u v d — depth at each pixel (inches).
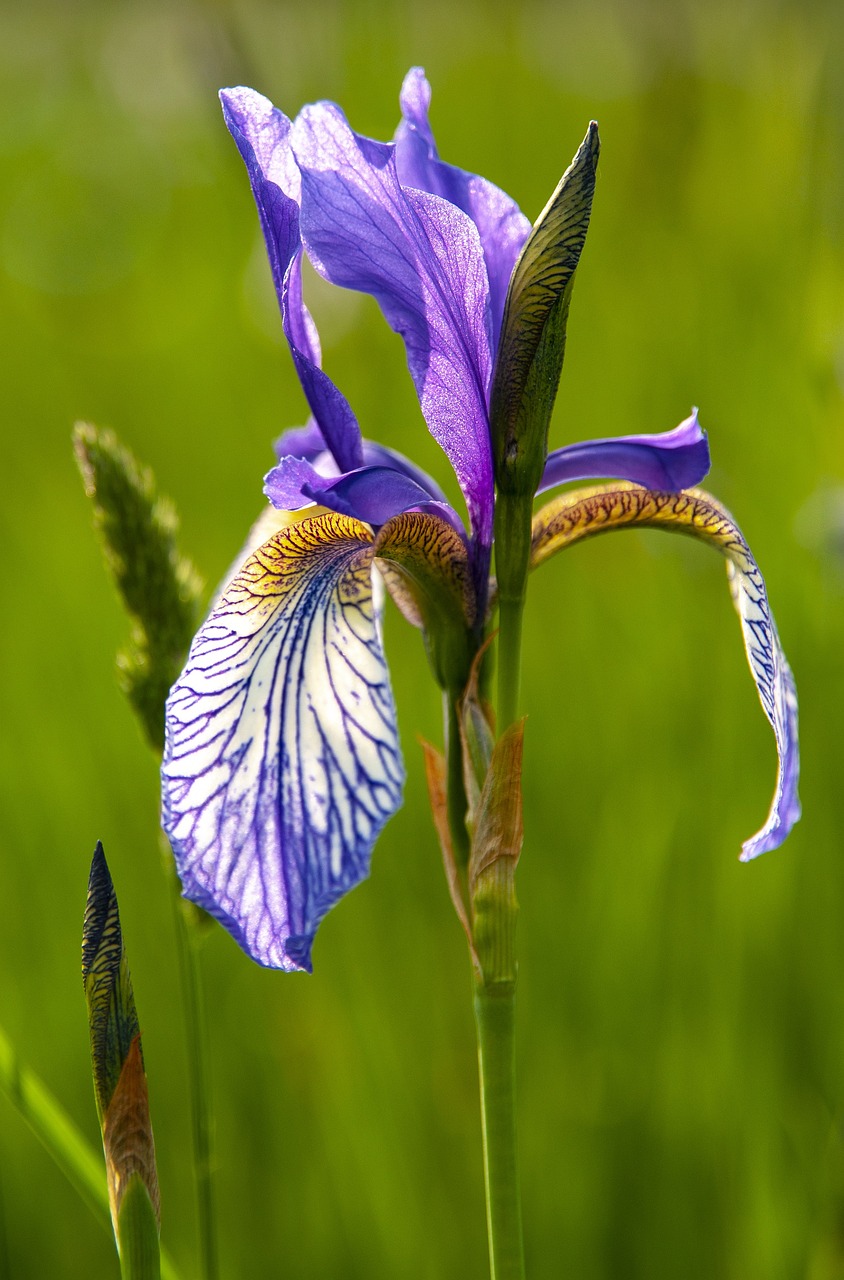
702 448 16.6
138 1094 15.6
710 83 32.6
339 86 28.2
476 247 16.1
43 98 66.5
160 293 48.5
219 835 15.3
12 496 34.5
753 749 24.0
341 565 16.0
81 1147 17.1
